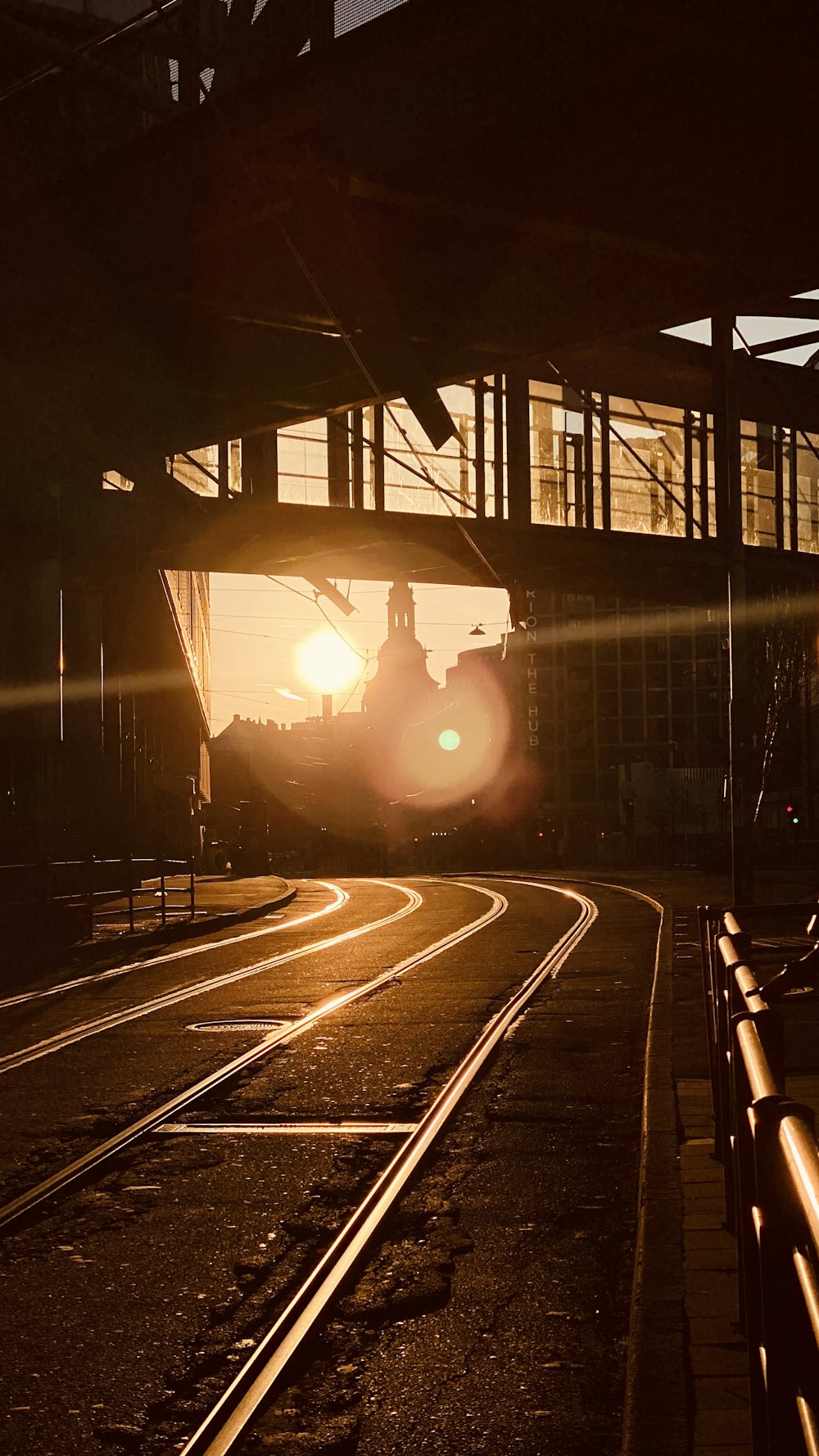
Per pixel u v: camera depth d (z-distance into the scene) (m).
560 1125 8.00
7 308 20.98
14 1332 4.82
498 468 40.03
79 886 27.14
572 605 125.50
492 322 20.78
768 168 17.27
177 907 31.23
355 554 40.38
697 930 22.06
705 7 14.01
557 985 15.02
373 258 19.97
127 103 18.38
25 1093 9.45
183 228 18.48
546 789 126.88
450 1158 7.30
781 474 44.09
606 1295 5.05
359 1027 12.08
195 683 72.31
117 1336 4.76
